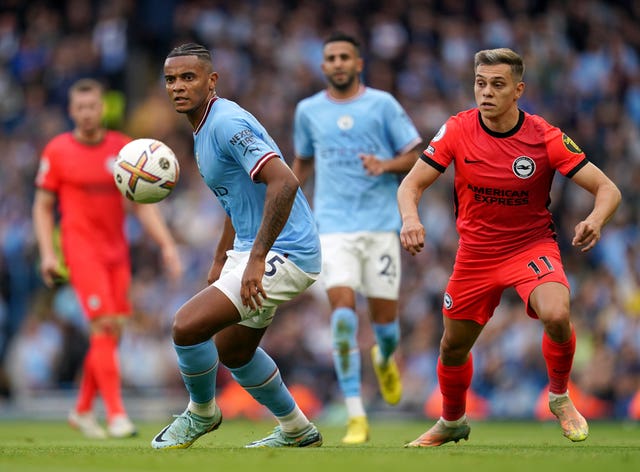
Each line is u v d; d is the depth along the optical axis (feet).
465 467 54.85
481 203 73.31
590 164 71.72
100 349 107.96
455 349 75.51
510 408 159.63
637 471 52.70
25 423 152.66
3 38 233.76
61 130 213.05
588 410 156.46
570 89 229.86
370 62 226.99
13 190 203.21
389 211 103.55
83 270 108.78
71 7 231.91
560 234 191.93
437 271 183.11
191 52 69.67
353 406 95.25
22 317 190.70
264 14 233.55
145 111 221.87
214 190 71.56
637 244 191.62
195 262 188.34
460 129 73.56
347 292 99.04
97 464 58.34
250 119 69.00
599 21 247.50
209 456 63.00
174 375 176.24
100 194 110.11
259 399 73.10
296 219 69.92
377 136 103.30
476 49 235.61
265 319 70.03
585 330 162.71
